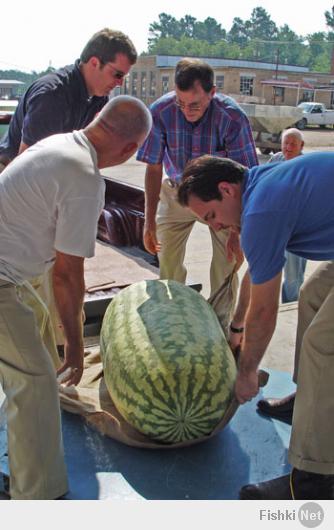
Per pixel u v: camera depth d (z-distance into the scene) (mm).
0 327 2584
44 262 2723
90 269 5617
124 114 2639
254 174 2660
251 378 2770
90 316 4848
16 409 2635
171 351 2951
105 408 3301
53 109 3744
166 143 4266
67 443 3137
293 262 5934
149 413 2891
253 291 2586
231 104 4055
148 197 4473
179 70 3781
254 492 2756
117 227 6531
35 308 3205
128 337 3119
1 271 2576
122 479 2877
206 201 2676
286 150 6086
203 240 9234
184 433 2926
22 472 2680
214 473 2936
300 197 2490
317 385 2648
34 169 2535
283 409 3381
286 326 5301
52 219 2598
